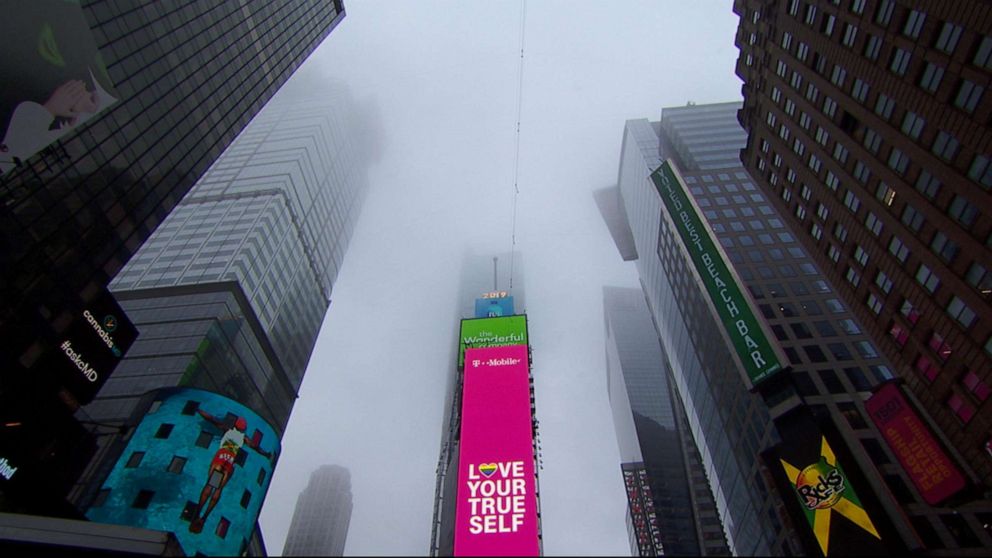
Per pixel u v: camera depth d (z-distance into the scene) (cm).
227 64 7888
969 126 4291
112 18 5778
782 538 7831
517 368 7388
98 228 5628
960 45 4316
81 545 2870
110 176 5750
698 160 14312
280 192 12112
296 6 9719
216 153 7862
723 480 10750
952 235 4556
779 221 10800
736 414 9469
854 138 5816
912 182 5009
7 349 4672
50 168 5003
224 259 9562
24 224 4803
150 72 6331
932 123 4675
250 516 5850
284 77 9800
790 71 7038
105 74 5209
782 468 6788
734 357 8019
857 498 6034
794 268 9575
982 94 4166
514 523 5681
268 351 9825
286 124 16088
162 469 5431
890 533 5759
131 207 6075
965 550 5566
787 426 7106
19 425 4825
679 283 12606
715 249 9138
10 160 4438
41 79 4519
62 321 5188
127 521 5041
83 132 5388
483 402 6981
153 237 10500
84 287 5466
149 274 9194
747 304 8188
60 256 5169
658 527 14612
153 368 7194
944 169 4581
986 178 4231
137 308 8356
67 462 5306
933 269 4812
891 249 5431
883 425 5425
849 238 6134
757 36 7862
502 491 5925
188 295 8650
